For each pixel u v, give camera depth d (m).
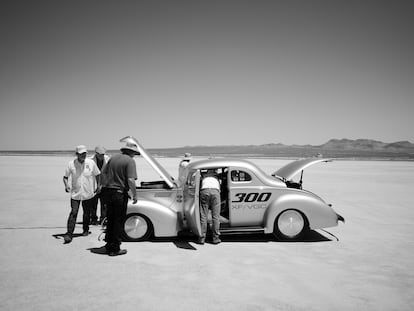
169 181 7.20
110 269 5.23
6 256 5.86
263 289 4.49
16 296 4.22
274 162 49.72
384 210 10.86
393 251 6.31
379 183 19.91
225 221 6.95
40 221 8.87
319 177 24.45
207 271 5.18
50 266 5.36
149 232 6.96
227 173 6.96
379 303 4.11
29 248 6.36
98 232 7.69
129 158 5.97
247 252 6.20
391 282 4.79
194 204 6.38
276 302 4.10
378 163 51.88
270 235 7.52
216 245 6.68
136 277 4.90
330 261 5.70
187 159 10.27
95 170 7.26
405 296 4.32
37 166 36.47
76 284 4.62
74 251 6.19
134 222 6.92
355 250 6.37
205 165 6.91
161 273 5.07
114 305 3.99
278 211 6.84
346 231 7.94
